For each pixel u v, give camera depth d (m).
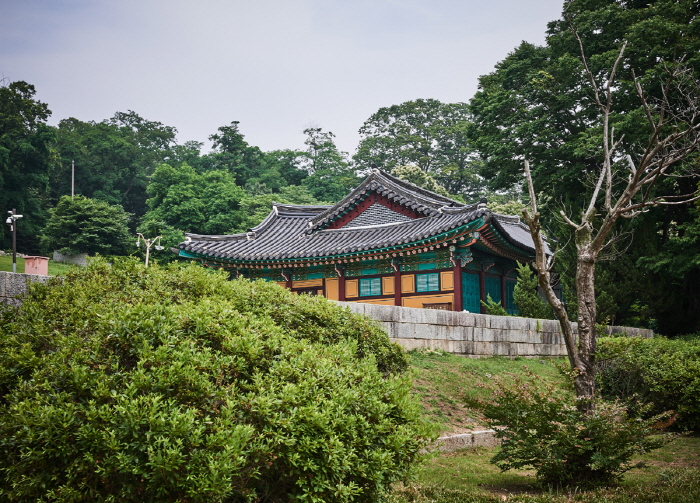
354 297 25.86
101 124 96.44
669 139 9.09
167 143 104.06
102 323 5.03
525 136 29.03
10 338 5.13
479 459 10.01
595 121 29.19
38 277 7.73
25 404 4.30
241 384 4.88
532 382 8.46
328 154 91.19
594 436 7.71
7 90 67.06
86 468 4.20
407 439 5.32
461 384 13.39
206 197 66.75
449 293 23.59
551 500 6.98
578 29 27.69
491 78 32.72
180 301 6.51
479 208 21.22
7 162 63.53
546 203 30.42
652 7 26.02
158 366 4.65
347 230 27.55
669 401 13.68
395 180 27.22
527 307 22.48
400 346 9.46
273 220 30.59
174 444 4.18
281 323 7.49
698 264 23.72
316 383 5.04
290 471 4.63
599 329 8.45
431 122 87.69
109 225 61.50
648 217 26.66
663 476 8.27
